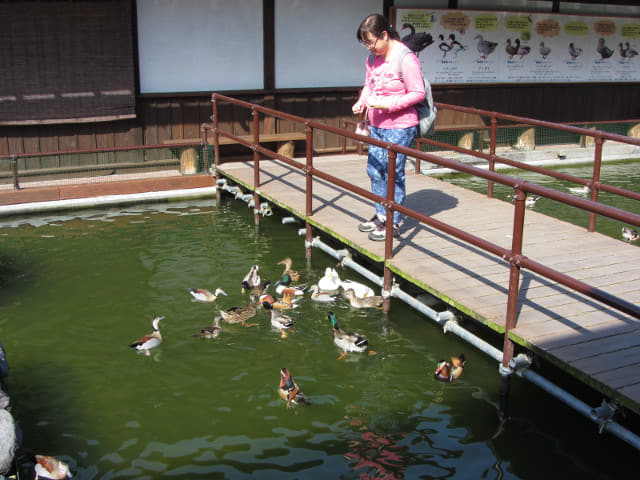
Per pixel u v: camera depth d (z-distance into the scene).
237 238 8.56
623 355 4.36
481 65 13.59
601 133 6.84
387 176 6.30
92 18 10.37
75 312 6.31
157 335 5.75
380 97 6.08
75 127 10.84
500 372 4.86
